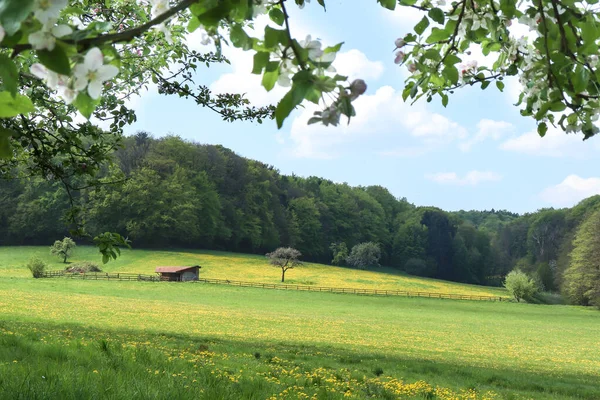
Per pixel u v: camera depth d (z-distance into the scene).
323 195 140.75
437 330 42.47
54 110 7.02
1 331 13.77
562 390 16.30
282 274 93.44
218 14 1.59
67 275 72.62
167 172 107.50
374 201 144.75
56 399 4.73
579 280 79.25
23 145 7.00
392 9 2.27
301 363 15.82
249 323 37.84
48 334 15.62
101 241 6.11
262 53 1.59
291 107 1.44
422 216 137.00
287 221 125.94
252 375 10.13
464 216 190.75
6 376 5.45
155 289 64.81
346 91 1.44
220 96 9.30
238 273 92.81
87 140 8.59
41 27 1.24
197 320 37.19
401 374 16.06
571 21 2.43
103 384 5.51
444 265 132.25
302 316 46.94
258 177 125.94
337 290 80.56
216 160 118.31
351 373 14.68
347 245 133.12
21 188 98.69
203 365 10.46
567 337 43.47
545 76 2.61
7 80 1.28
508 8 2.57
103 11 7.27
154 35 7.39
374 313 55.53
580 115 2.62
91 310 37.88
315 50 1.53
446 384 14.85
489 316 59.66
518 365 26.31
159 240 106.56
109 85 8.09
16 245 97.81
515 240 132.25
